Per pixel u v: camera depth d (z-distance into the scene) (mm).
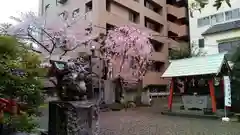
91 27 20078
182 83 14969
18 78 4945
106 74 19875
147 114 13828
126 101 18938
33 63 5375
